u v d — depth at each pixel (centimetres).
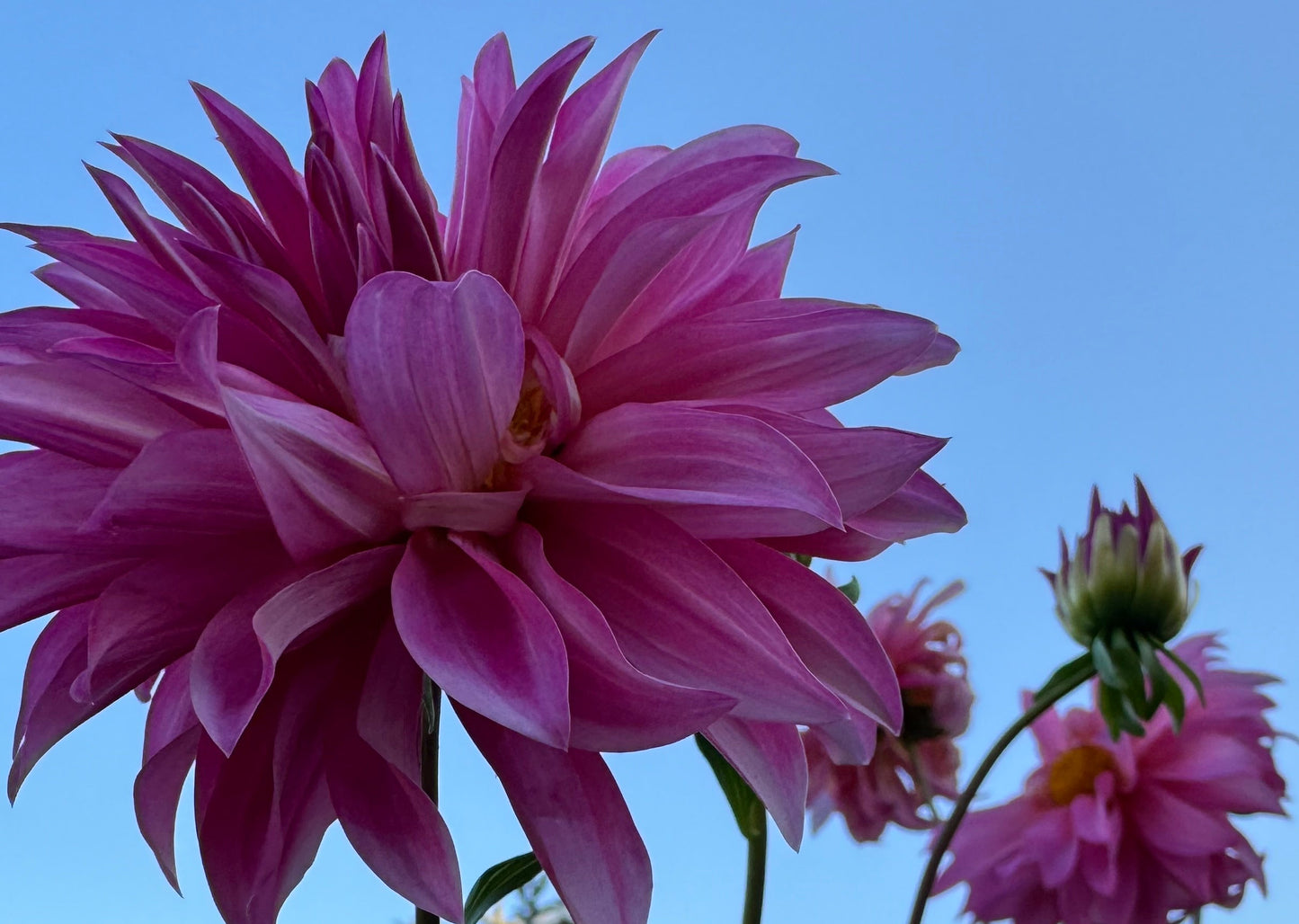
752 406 22
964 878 40
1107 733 41
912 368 25
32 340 23
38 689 23
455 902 19
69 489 21
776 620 22
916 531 24
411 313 19
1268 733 40
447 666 18
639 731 19
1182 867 39
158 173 23
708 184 23
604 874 19
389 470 20
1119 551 36
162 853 21
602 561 21
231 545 21
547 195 23
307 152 22
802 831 22
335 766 20
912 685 37
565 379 21
